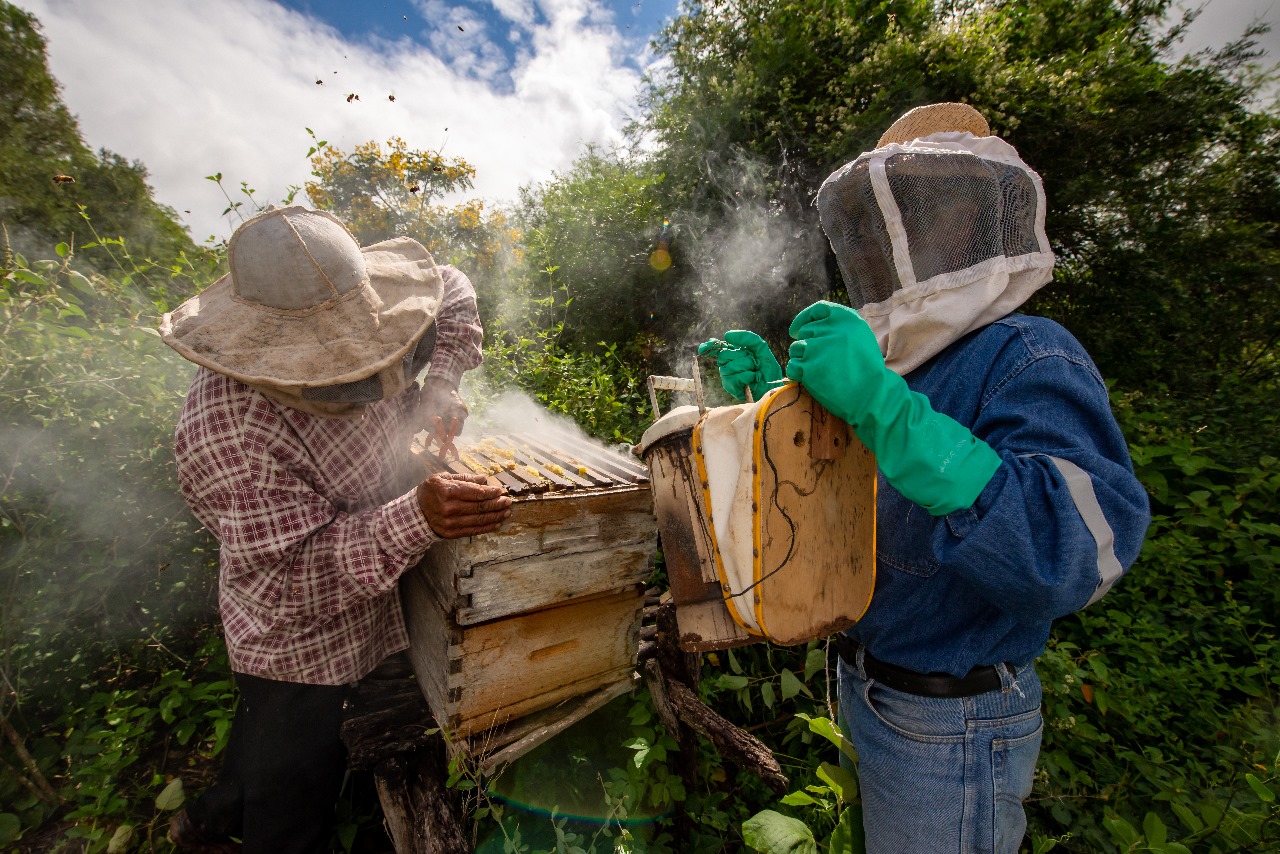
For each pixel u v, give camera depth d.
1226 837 1.81
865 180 1.15
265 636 1.46
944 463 0.96
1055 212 6.36
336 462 1.51
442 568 1.49
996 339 1.09
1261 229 6.95
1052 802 2.13
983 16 6.37
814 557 1.14
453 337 1.88
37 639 2.13
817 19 6.34
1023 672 1.21
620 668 1.85
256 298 1.29
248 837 1.59
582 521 1.57
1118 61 6.25
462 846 1.53
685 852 2.09
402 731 1.64
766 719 2.59
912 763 1.21
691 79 6.93
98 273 2.40
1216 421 4.44
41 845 1.98
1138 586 3.05
